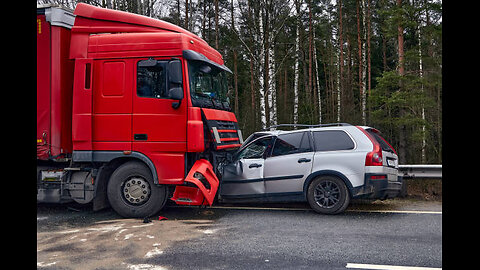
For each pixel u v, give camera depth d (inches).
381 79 594.6
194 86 260.8
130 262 170.2
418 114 608.7
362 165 256.8
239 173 285.4
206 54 288.2
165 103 254.4
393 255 177.5
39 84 265.0
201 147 250.8
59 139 265.1
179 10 882.1
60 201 273.1
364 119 951.6
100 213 281.0
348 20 1200.8
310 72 1195.9
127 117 259.0
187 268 162.4
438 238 204.5
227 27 1073.5
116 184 262.7
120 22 270.1
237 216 264.8
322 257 175.6
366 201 314.2
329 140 272.8
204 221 250.7
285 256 177.5
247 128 768.9
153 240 205.8
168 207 300.2
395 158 279.4
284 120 999.6
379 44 1348.4
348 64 1216.8
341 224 237.8
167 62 254.5
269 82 646.5
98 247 193.3
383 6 713.6
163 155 254.1
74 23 270.2
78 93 263.1
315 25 1226.0
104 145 261.3
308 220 249.4
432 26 567.2
